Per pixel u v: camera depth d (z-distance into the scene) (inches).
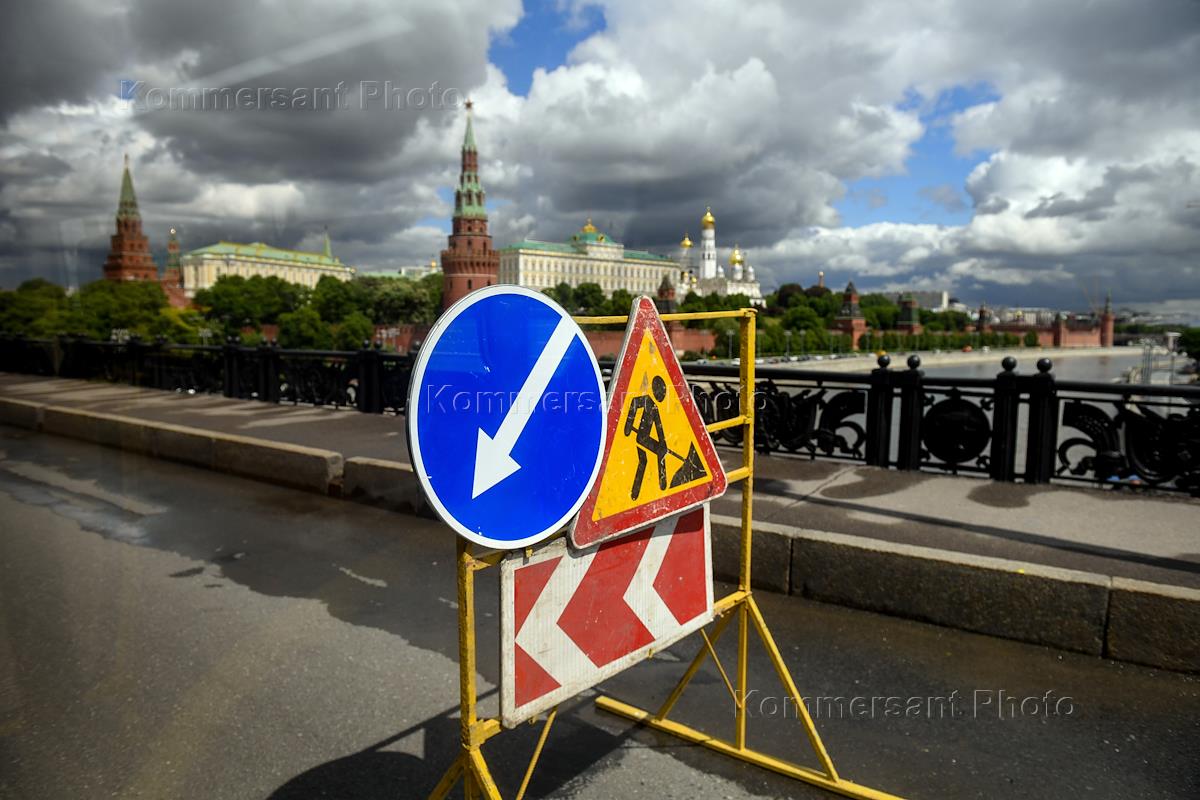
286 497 291.9
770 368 307.0
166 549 223.5
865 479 265.9
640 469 100.5
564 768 117.0
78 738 117.2
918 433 278.4
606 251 5689.0
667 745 123.0
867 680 143.9
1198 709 133.2
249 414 454.0
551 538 91.0
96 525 175.6
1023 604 157.9
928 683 142.6
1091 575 155.5
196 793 108.5
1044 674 145.8
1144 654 148.1
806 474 274.5
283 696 137.6
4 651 114.3
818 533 183.5
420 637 165.0
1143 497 236.8
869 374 284.7
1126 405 244.2
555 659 92.2
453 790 111.7
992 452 263.4
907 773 115.4
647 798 109.5
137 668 142.2
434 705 135.3
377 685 142.6
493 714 132.2
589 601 96.0
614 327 99.6
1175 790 110.9
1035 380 255.0
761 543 187.8
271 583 197.9
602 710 133.7
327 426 408.8
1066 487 251.8
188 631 163.9
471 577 82.9
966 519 213.8
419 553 225.0
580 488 92.0
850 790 109.1
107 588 168.1
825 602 179.8
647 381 101.1
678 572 108.9
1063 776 114.3
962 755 120.0
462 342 78.7
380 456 321.4
